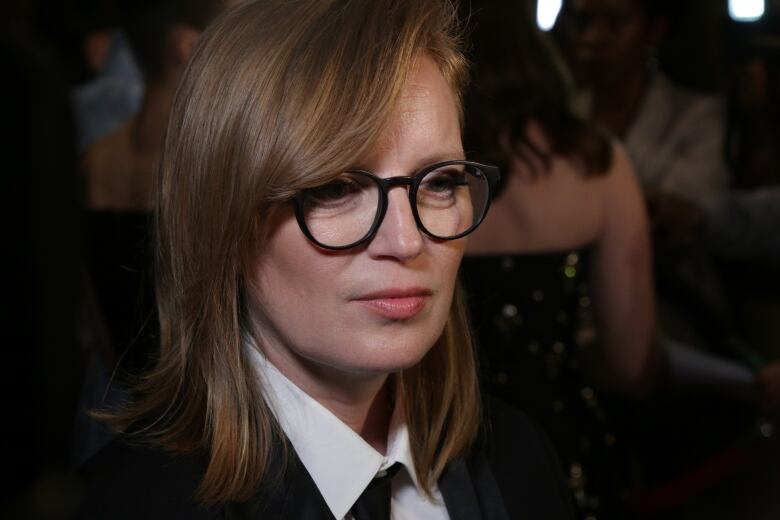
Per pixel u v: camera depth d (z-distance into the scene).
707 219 2.13
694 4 2.30
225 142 0.84
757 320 2.20
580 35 2.20
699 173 2.23
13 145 1.13
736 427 1.97
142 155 1.55
